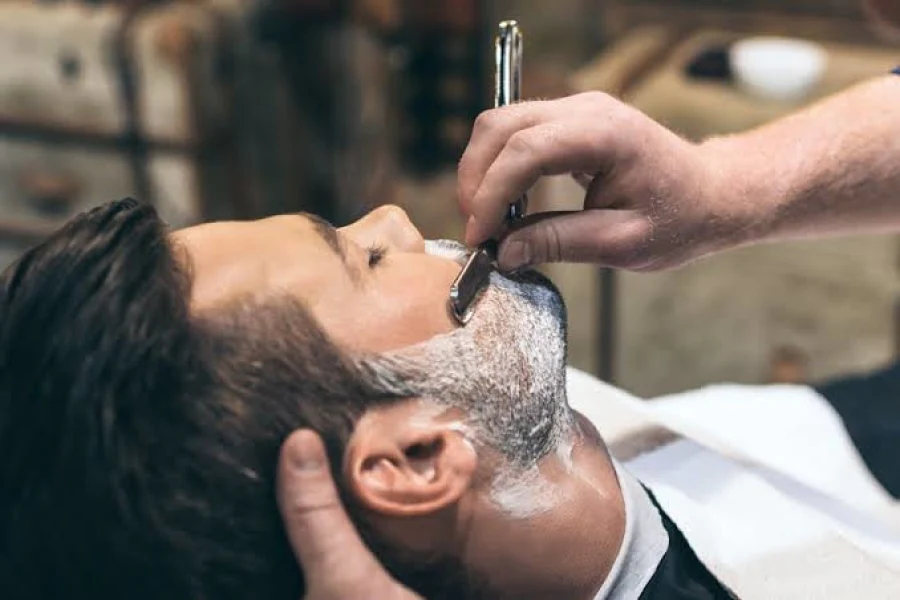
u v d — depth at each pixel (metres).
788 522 0.86
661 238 0.83
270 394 0.62
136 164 1.90
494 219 0.76
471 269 0.70
